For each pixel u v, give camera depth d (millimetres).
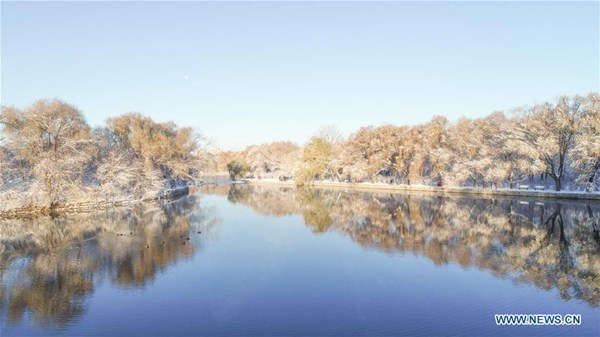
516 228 35531
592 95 50625
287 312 17125
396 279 21500
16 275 22688
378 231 35656
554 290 19469
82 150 51531
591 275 21719
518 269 23047
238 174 142500
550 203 50438
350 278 21703
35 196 46812
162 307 17750
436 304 17797
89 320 16422
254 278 21812
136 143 65188
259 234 34656
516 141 57031
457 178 70562
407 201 59969
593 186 50969
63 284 21062
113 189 54312
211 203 61594
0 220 42375
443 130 81938
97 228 37750
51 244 30609
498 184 65875
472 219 41250
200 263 24906
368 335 14805
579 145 49469
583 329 15086
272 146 162250
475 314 16656
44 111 49500
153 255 27000
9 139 48125
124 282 21234
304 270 23281
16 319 16625
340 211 50281
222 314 16891
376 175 93625
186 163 79250
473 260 25031
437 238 32031
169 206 56875
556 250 27281
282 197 72000
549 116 54906
